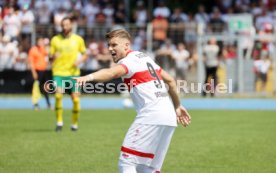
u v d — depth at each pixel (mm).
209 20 84000
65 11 79500
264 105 62250
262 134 38281
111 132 38875
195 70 73812
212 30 75250
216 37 74375
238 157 29953
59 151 31406
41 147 32625
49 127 41719
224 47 74188
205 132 39156
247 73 74500
